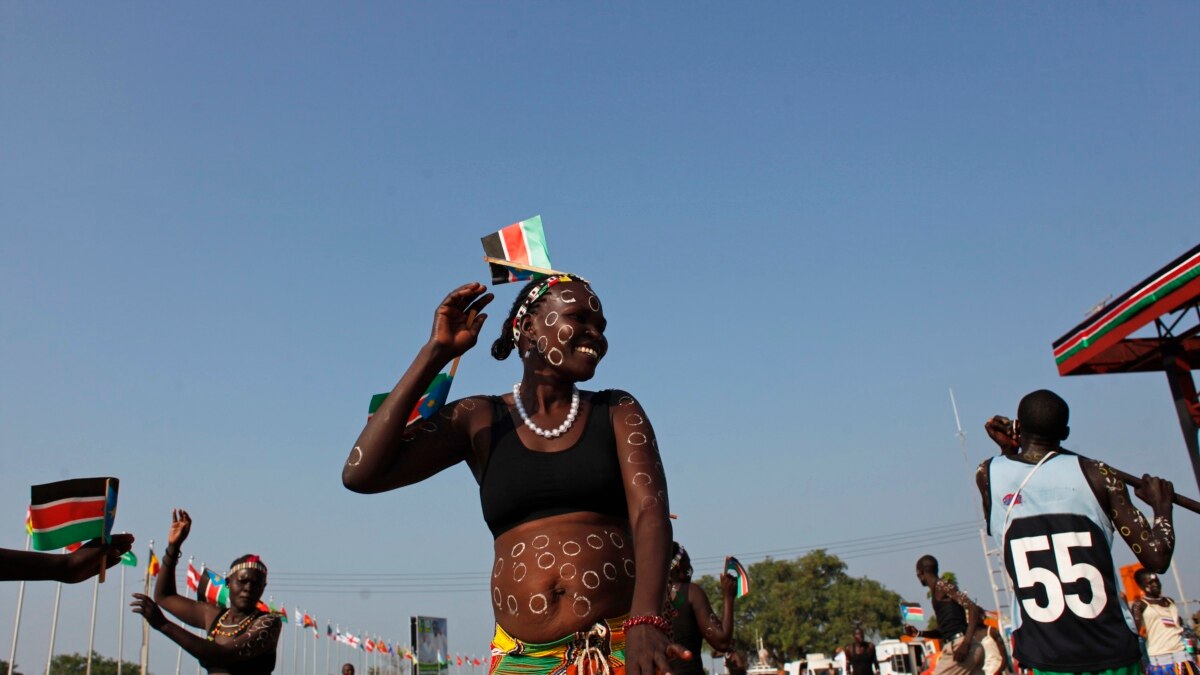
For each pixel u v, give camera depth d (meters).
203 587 7.14
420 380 3.29
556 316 3.50
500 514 3.44
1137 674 4.64
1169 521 4.82
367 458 3.28
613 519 3.42
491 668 3.41
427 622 34.81
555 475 3.36
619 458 3.38
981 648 11.16
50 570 3.76
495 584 3.42
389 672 53.12
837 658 47.06
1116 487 4.85
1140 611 10.35
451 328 3.33
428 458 3.52
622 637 3.26
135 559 21.95
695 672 6.65
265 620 6.76
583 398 3.55
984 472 5.25
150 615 6.51
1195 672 9.89
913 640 36.50
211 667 6.61
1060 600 4.74
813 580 76.12
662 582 2.97
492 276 3.87
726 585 6.96
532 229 3.87
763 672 50.06
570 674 3.14
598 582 3.26
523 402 3.58
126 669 79.19
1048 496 4.90
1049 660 4.73
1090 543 4.78
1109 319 18.58
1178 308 17.77
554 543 3.31
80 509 3.92
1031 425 5.09
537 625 3.25
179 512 7.19
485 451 3.57
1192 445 18.47
